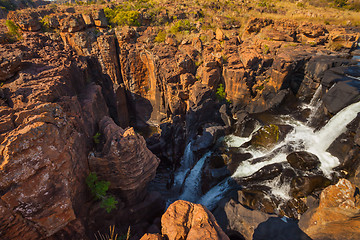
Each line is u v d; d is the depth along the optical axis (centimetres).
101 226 1444
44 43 2577
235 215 1608
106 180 1423
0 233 821
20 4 7400
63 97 1380
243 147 2414
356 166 1684
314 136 2234
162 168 2714
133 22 4075
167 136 2827
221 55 3006
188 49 3297
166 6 5066
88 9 4206
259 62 2938
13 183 818
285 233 1379
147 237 878
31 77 1507
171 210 977
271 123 2636
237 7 5134
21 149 818
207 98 2862
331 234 1253
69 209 988
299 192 1703
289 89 2770
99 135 1605
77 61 2431
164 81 3281
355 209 1084
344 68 2344
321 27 3297
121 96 3553
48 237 1011
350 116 1933
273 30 3519
